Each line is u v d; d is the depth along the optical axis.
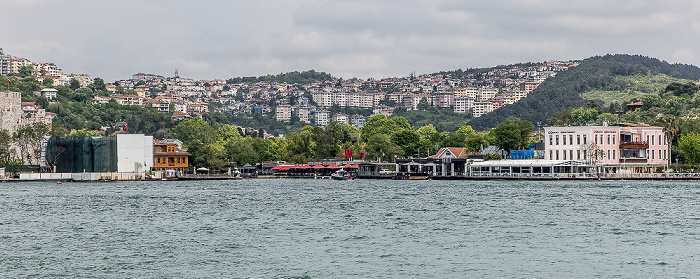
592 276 72.44
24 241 95.75
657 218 116.19
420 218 118.50
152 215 126.81
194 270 76.12
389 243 92.19
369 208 136.62
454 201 149.50
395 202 149.50
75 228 109.00
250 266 78.00
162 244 92.62
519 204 140.62
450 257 82.38
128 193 185.88
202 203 151.25
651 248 87.56
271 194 180.00
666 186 193.25
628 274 73.31
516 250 86.62
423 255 83.62
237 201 156.38
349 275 73.44
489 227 106.38
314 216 123.31
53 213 131.25
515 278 71.81
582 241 93.00
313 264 78.88
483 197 159.12
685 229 103.19
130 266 78.31
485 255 83.44
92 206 145.12
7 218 123.12
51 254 85.75
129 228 108.62
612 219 115.12
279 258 82.44
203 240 95.69
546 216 119.62
